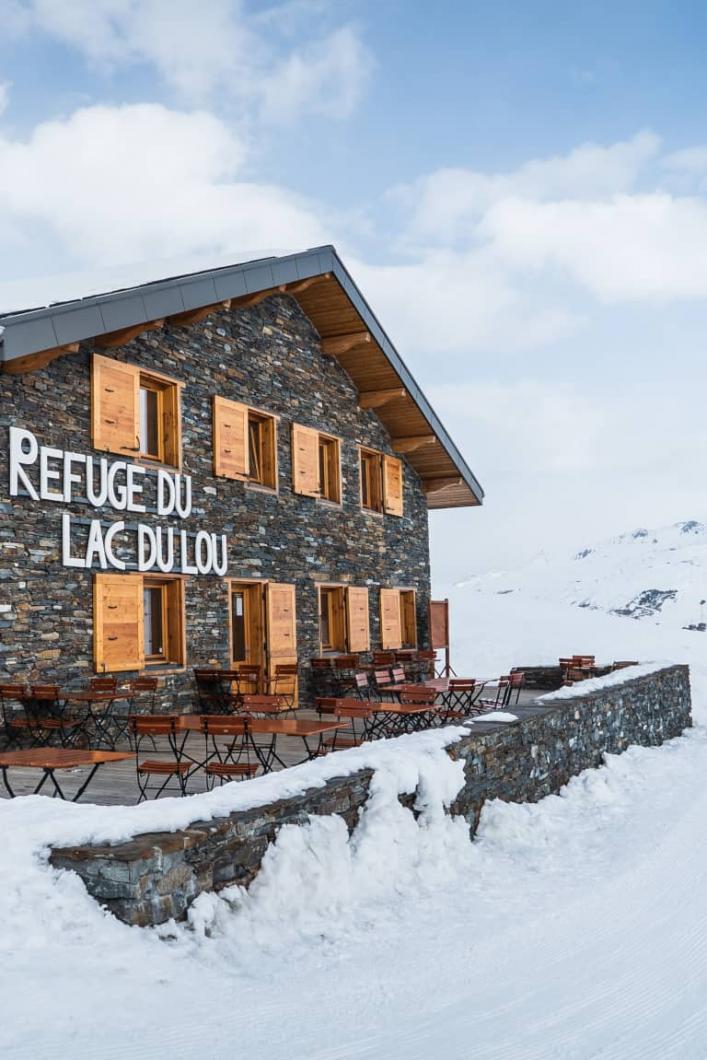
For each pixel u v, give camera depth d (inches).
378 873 270.8
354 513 705.0
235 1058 162.6
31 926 192.7
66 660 443.5
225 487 560.1
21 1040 157.5
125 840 212.5
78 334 414.6
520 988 207.3
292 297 638.5
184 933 211.0
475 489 844.0
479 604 1836.9
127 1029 166.9
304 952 219.6
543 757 434.3
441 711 438.6
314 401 659.4
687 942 241.3
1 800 238.8
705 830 377.1
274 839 245.6
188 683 519.5
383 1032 179.6
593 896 281.7
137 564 488.1
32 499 430.3
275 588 598.5
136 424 490.6
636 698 609.0
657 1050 177.5
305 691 628.4
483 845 342.3
